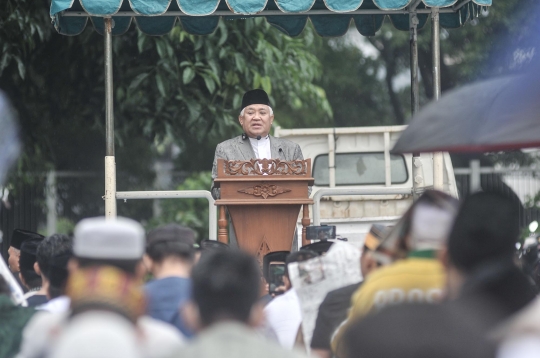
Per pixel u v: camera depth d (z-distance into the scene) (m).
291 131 22.00
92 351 5.35
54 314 7.46
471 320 4.46
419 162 16.88
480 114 9.27
